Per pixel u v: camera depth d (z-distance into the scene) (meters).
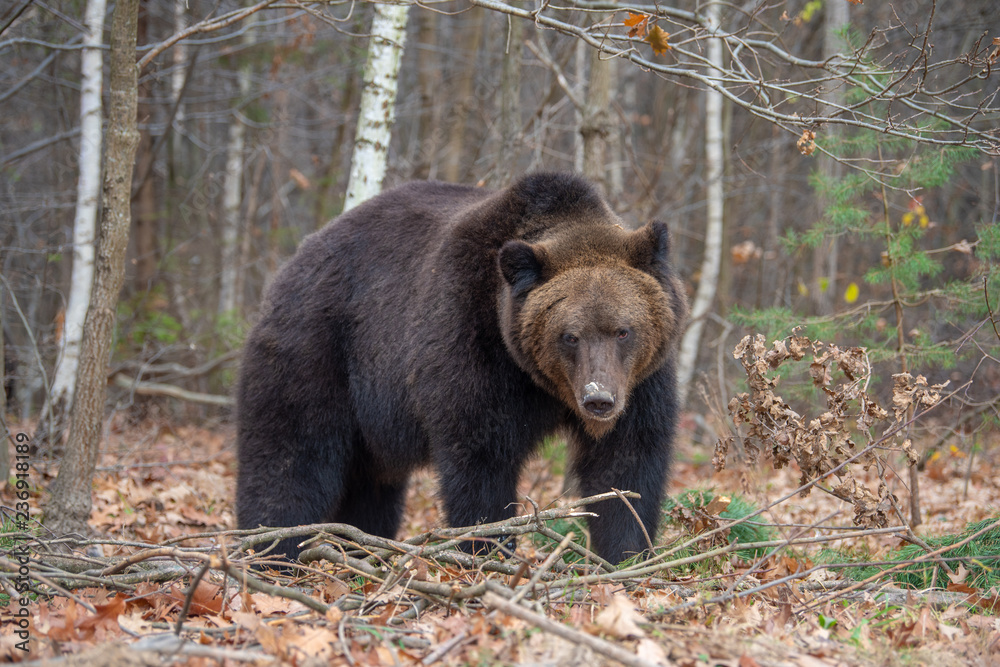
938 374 20.55
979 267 13.84
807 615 7.21
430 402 9.07
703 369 26.41
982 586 8.60
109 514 12.78
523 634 6.20
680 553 9.23
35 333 20.06
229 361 22.94
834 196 14.06
